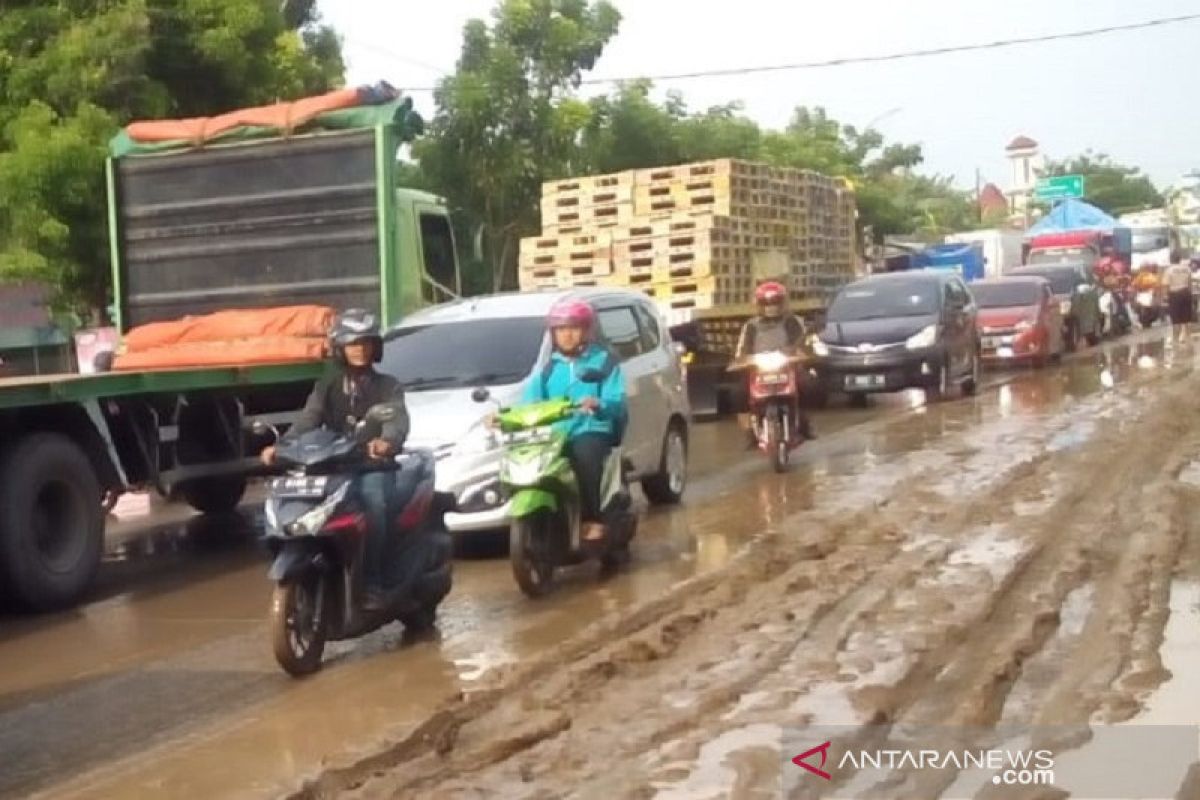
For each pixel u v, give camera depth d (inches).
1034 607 311.4
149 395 432.5
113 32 777.6
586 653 303.4
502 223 1173.7
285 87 864.3
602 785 221.3
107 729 276.7
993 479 497.0
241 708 285.7
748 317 808.9
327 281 523.2
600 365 388.8
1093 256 1710.1
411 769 235.1
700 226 778.2
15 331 861.2
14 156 738.8
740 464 617.0
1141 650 275.6
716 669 279.4
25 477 384.5
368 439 315.0
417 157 1156.5
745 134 1409.9
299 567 300.4
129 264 548.4
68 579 395.5
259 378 461.4
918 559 367.6
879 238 1923.0
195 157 536.7
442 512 349.1
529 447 365.1
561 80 1195.3
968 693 253.0
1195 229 2913.4
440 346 458.0
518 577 365.1
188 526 550.3
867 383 823.1
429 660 314.5
